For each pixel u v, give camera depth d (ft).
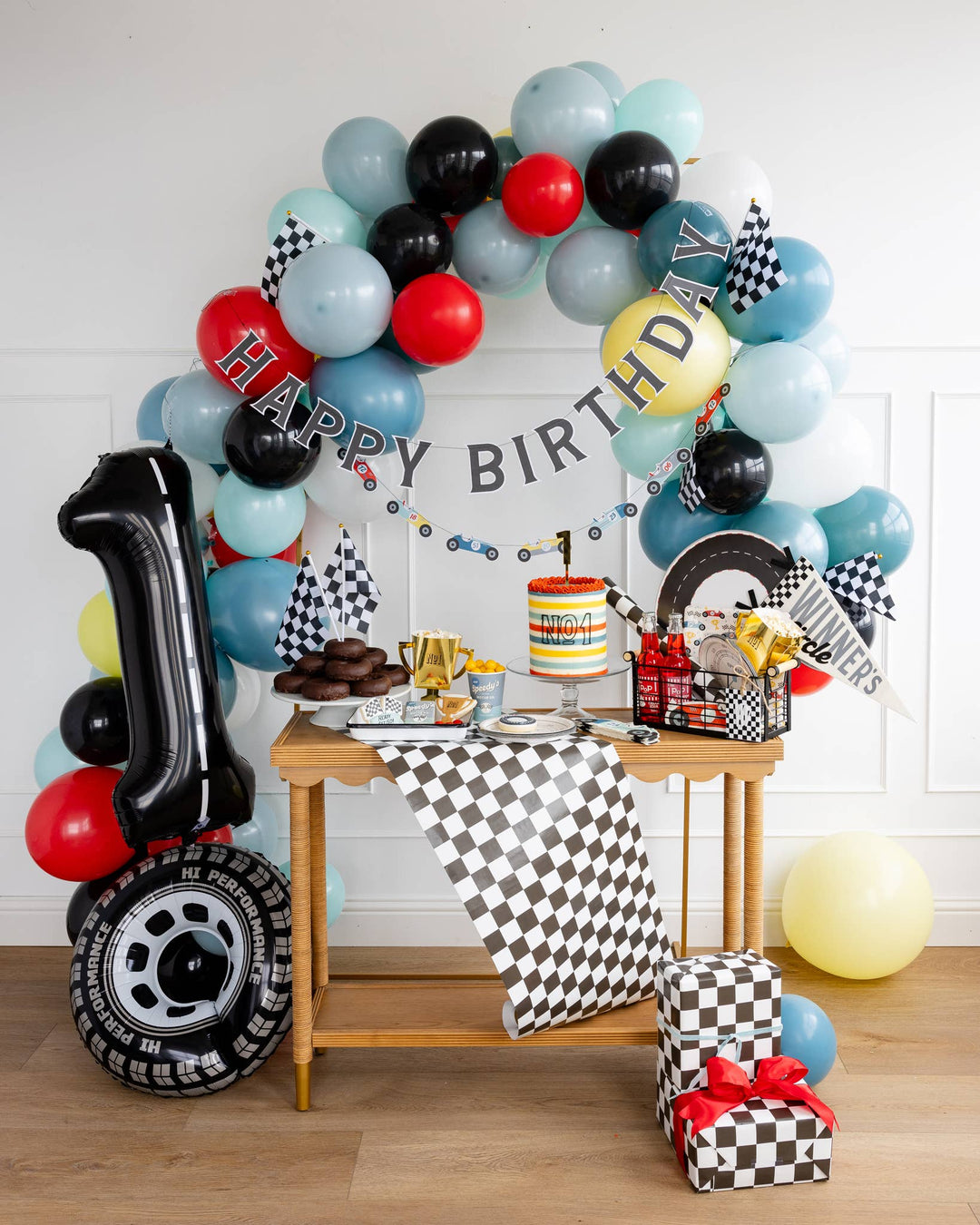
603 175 6.59
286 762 6.40
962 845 9.01
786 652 6.29
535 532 8.78
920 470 8.71
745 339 7.00
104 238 8.58
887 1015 7.73
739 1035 6.14
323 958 7.43
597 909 6.59
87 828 7.24
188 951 7.10
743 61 8.41
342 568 7.20
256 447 6.88
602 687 8.87
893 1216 5.61
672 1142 6.19
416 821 9.03
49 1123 6.51
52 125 8.49
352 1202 5.76
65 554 8.84
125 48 8.43
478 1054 7.40
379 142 7.02
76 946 6.96
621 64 8.40
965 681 8.91
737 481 6.80
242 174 8.52
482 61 8.39
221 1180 5.96
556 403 8.66
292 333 6.75
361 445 6.95
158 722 6.68
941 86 8.42
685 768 6.56
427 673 6.90
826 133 8.46
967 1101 6.65
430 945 9.08
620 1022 6.59
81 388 8.68
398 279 6.87
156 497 6.68
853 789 8.98
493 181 6.91
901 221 8.52
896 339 8.61
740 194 6.89
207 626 6.93
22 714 8.99
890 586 8.84
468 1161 6.12
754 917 6.68
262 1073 7.13
